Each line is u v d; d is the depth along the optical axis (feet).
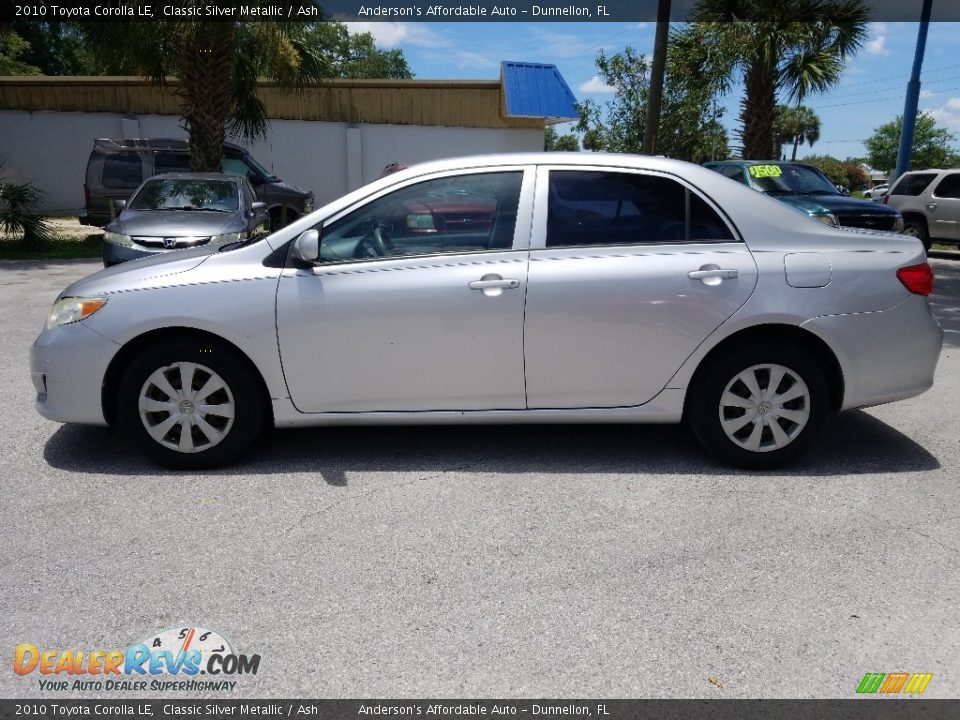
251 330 13.48
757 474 14.07
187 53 49.24
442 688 8.41
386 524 12.10
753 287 13.55
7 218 49.14
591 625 9.50
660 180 14.06
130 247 30.89
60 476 13.89
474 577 10.57
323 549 11.32
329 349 13.61
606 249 13.75
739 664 8.80
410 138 76.02
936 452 15.25
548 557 11.10
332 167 75.82
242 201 35.47
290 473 14.03
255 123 63.26
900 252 14.11
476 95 75.36
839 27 55.21
